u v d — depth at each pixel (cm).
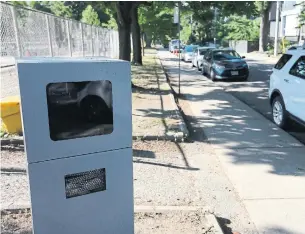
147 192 439
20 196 415
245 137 691
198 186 462
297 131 744
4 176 479
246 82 1614
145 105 981
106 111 237
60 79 219
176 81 1675
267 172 509
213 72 1677
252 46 4959
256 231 358
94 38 2158
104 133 238
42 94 216
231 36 5509
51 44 1240
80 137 231
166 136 660
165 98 1100
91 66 227
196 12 1784
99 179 242
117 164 246
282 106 750
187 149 616
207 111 953
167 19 4909
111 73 234
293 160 558
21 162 530
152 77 1689
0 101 638
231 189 453
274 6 5141
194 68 2403
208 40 6338
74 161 231
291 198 427
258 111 966
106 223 250
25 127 214
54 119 222
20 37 1012
